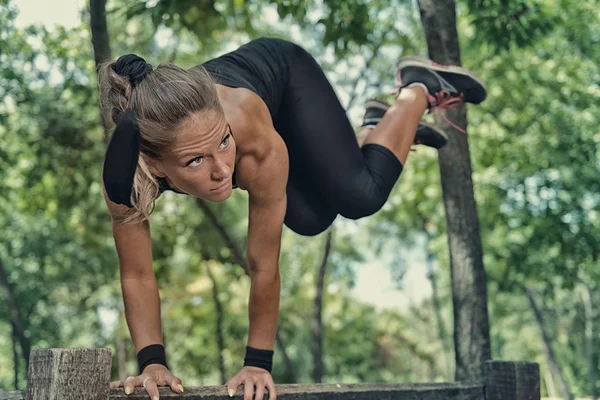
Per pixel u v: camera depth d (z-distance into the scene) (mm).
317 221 2781
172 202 11328
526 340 29750
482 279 4602
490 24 6520
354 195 2609
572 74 12156
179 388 1989
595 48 12008
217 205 11359
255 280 2260
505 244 12070
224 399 2105
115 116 1753
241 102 2078
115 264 13211
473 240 4613
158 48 9570
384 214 15891
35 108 9516
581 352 24812
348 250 22641
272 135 2113
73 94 9453
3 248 14250
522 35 6617
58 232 12586
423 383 2791
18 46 9461
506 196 12078
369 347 25125
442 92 2926
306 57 2604
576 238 11469
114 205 2068
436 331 29000
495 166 12188
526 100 12148
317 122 2541
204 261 11969
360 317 19953
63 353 1639
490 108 12289
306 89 2549
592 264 12453
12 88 9516
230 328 14859
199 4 5387
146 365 2117
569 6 11281
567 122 12094
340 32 6340
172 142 1659
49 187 10570
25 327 15305
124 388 1892
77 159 9602
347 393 2408
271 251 2238
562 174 11984
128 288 2189
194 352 15305
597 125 12133
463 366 4535
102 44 5000
